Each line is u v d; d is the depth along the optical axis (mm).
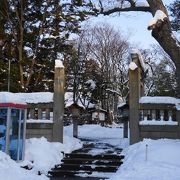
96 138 19594
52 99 16016
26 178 10930
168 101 15086
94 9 16859
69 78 35312
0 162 11109
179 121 14812
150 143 13828
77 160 14031
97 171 13180
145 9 15516
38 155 13766
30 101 16094
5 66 20281
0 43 21359
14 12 21469
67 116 29297
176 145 13125
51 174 12969
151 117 15211
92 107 37375
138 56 16531
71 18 21703
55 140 15648
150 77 43281
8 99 12602
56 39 22359
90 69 38000
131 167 11242
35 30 21859
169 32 13516
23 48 21906
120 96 41781
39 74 22109
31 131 15852
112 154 14320
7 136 12477
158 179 9539
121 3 16172
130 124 15094
